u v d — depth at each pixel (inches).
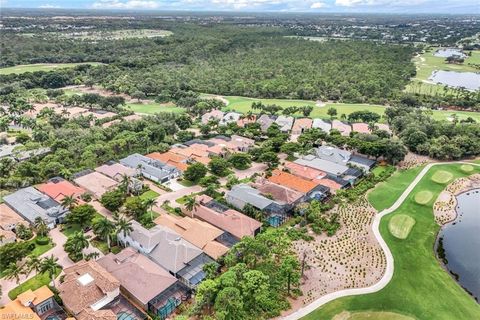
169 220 3993.6
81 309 2770.7
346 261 3560.5
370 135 6363.2
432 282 3329.2
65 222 4121.6
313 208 4224.9
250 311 2901.1
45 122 7460.6
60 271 3307.1
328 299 3083.2
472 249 3870.6
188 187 5029.5
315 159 5728.3
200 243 3614.7
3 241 3661.4
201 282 3058.6
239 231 3826.3
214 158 5516.7
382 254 3681.1
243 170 5526.6
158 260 3356.3
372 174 5275.6
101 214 4296.3
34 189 4714.6
